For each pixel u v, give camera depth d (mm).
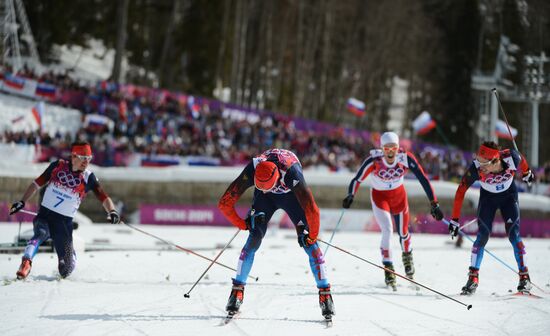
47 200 22500
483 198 22375
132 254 31516
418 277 25297
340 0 144375
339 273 26141
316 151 84938
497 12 93562
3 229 45594
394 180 24547
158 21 132000
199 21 125188
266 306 18078
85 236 45188
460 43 132750
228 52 131625
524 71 89562
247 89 140250
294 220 17031
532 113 94188
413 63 145250
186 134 80125
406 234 25031
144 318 16109
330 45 147750
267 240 47469
